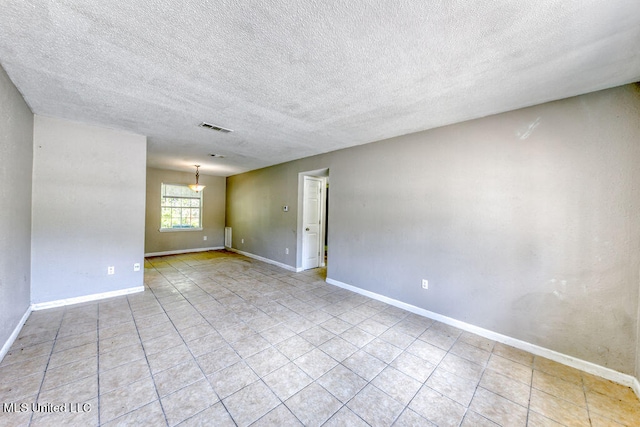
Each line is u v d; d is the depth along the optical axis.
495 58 1.65
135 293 3.65
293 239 5.18
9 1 1.25
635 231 1.89
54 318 2.77
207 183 7.44
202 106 2.54
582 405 1.69
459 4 1.23
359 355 2.23
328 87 2.10
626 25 1.32
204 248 7.41
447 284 2.86
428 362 2.14
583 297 2.08
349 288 3.97
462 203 2.75
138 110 2.68
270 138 3.59
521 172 2.37
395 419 1.55
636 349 1.86
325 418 1.55
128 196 3.57
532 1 1.20
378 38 1.50
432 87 2.06
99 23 1.41
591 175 2.04
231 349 2.27
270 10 1.29
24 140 2.55
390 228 3.43
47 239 3.01
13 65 1.87
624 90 1.92
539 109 2.28
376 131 3.16
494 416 1.59
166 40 1.56
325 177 5.64
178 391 1.74
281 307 3.26
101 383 1.79
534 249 2.30
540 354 2.26
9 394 1.65
